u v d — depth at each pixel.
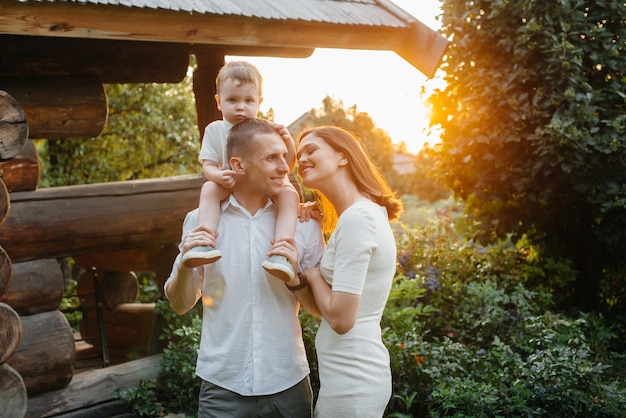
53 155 8.54
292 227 2.38
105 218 4.37
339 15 4.59
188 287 2.38
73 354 4.09
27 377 3.92
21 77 4.39
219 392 2.34
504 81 5.99
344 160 2.35
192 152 9.01
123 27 3.68
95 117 4.57
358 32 4.71
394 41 5.00
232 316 2.34
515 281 6.16
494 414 3.83
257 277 2.35
